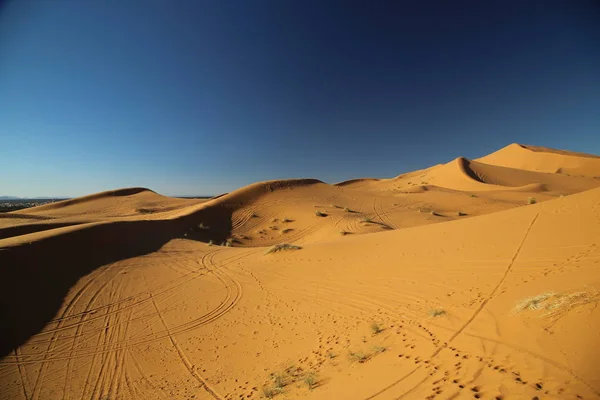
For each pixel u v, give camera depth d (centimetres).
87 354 849
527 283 677
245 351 813
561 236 900
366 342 667
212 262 1794
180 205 6388
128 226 2300
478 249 1045
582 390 326
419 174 9325
